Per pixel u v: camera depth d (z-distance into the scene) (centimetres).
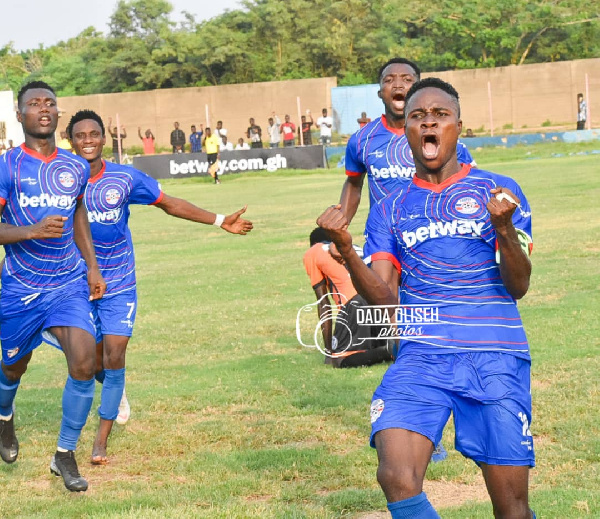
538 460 988
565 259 2298
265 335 1753
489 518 838
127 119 10112
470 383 677
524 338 710
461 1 10425
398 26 10775
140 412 1277
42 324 1021
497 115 9675
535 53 10381
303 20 11088
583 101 7800
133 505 930
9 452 1080
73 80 11519
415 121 725
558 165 5369
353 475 985
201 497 948
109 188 1138
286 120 7750
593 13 10381
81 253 1084
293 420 1199
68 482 955
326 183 5469
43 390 1470
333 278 1473
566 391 1209
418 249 718
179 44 10962
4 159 1013
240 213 1220
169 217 4384
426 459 648
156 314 2019
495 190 654
